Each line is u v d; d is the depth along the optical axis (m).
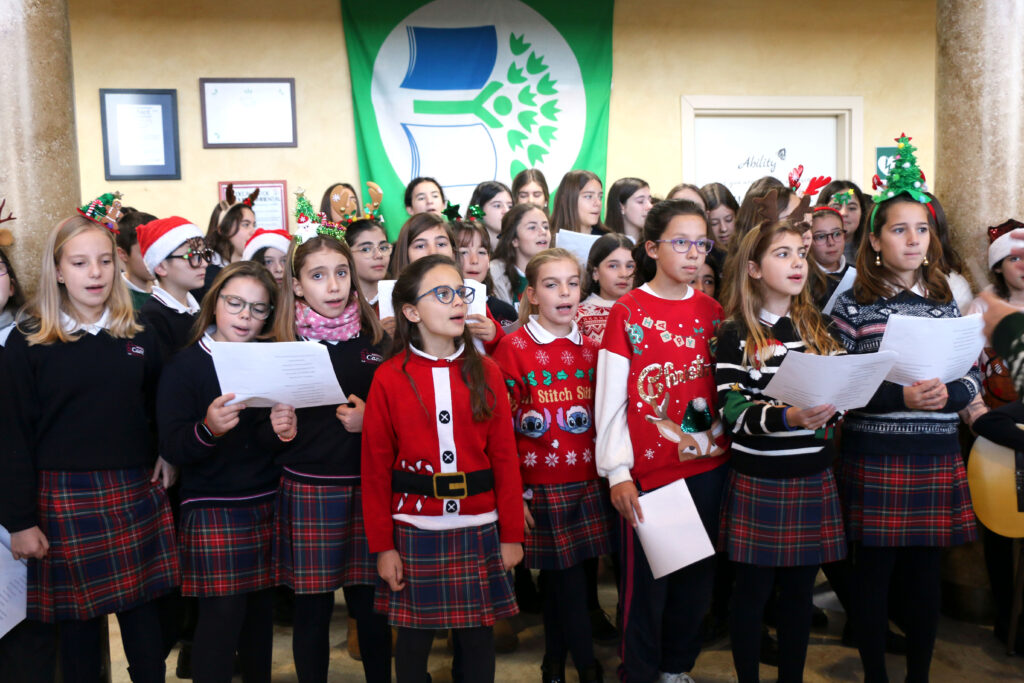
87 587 2.06
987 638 2.86
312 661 2.24
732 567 2.93
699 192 3.77
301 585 2.17
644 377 2.36
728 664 2.73
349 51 4.99
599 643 2.89
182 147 4.92
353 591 2.32
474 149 5.18
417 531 2.10
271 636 2.37
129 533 2.12
